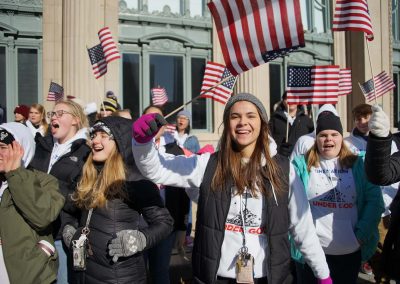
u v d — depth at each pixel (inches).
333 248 134.8
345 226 135.0
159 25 411.8
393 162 102.0
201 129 429.1
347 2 179.9
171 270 209.6
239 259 93.1
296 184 99.3
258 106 98.6
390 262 121.0
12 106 368.8
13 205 107.0
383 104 510.3
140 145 89.0
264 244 95.0
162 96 338.0
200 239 96.6
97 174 113.5
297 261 134.5
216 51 432.1
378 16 508.4
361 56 494.3
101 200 107.2
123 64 399.9
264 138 98.5
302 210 98.8
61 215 122.4
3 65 368.2
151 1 412.2
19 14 370.3
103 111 219.3
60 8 373.7
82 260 106.4
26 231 106.6
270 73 461.7
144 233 103.1
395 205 124.0
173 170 98.0
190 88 424.2
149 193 109.5
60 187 132.8
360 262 138.0
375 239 137.4
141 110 404.5
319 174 140.1
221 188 95.9
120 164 109.1
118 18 394.3
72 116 150.4
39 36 374.0
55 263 114.0
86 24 362.3
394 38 548.1
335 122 139.7
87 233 108.0
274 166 96.3
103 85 373.7
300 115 280.2
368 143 97.1
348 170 138.6
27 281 104.7
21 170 105.1
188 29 423.8
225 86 224.4
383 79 290.4
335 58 497.7
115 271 104.9
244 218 95.3
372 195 134.9
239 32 123.0
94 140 111.1
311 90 210.2
